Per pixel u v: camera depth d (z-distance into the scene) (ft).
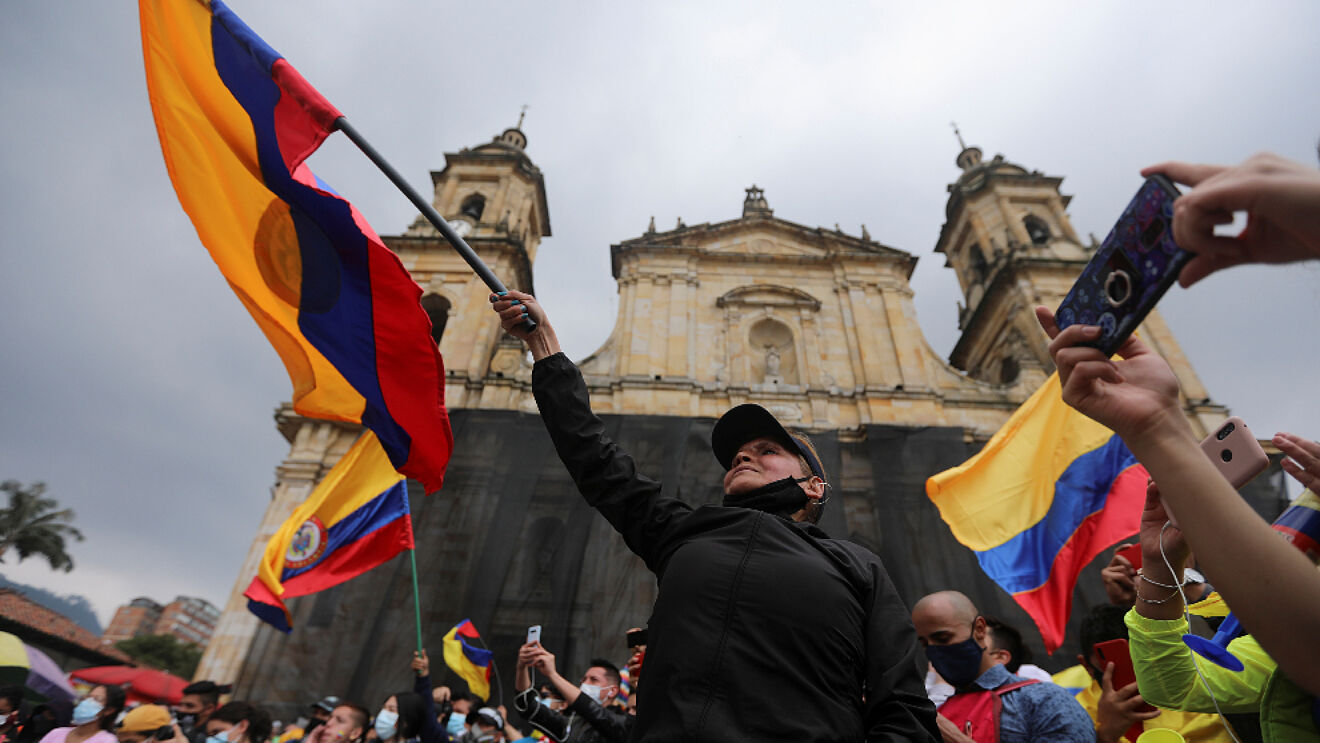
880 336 74.84
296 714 46.42
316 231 11.98
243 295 12.76
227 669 50.08
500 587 52.13
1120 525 20.08
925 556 55.47
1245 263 3.22
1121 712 9.73
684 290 77.61
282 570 27.12
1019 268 78.59
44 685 25.07
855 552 6.71
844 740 4.94
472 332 70.95
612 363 72.02
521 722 45.73
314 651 49.37
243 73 11.97
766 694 5.03
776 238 85.30
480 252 77.46
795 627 5.41
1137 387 4.40
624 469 7.99
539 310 9.09
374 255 11.58
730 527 6.60
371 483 28.25
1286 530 6.23
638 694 5.73
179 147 12.30
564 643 49.60
